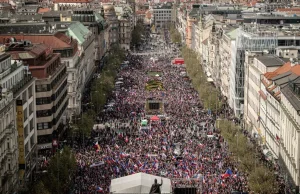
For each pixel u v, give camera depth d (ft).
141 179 538.06
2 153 634.43
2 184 622.95
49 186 631.56
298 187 654.12
